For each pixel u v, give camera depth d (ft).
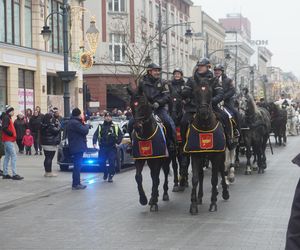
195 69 36.65
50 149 56.29
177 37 213.87
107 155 53.06
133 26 172.35
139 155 34.91
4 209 38.34
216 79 35.94
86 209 37.50
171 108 43.47
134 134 35.32
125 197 42.47
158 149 34.76
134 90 35.24
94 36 119.03
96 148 61.36
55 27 128.47
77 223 32.63
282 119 97.96
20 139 86.58
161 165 37.01
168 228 30.45
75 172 48.21
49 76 129.08
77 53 127.03
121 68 167.84
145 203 36.68
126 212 35.88
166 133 37.24
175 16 212.23
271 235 28.19
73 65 129.80
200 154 34.27
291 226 11.07
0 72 105.60
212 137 33.88
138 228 30.68
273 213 34.30
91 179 55.42
